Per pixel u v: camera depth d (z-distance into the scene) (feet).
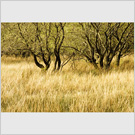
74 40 34.37
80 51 33.42
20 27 29.99
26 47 30.71
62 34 32.30
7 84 23.75
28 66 36.83
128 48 38.65
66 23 33.63
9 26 29.96
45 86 23.73
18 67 35.47
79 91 23.52
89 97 20.24
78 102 19.21
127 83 24.26
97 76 29.07
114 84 23.93
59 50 32.99
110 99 19.61
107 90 21.65
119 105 18.90
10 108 18.28
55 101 19.66
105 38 35.04
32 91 22.98
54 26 31.73
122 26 35.53
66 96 21.15
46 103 19.04
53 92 21.91
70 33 33.30
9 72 30.09
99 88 22.48
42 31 31.04
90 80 25.91
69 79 27.20
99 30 32.89
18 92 22.11
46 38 30.73
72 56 34.22
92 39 35.09
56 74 29.96
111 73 28.89
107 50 33.99
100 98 20.26
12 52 31.91
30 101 20.07
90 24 33.19
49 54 32.22
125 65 35.96
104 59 38.04
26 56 48.24
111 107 18.75
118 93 21.09
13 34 29.84
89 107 18.66
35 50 30.73
